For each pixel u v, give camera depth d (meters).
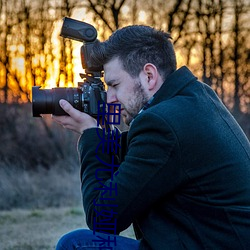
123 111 2.69
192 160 2.39
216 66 16.19
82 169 2.73
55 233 6.88
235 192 2.43
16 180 11.04
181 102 2.46
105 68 2.68
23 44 15.32
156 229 2.47
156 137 2.40
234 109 15.36
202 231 2.40
